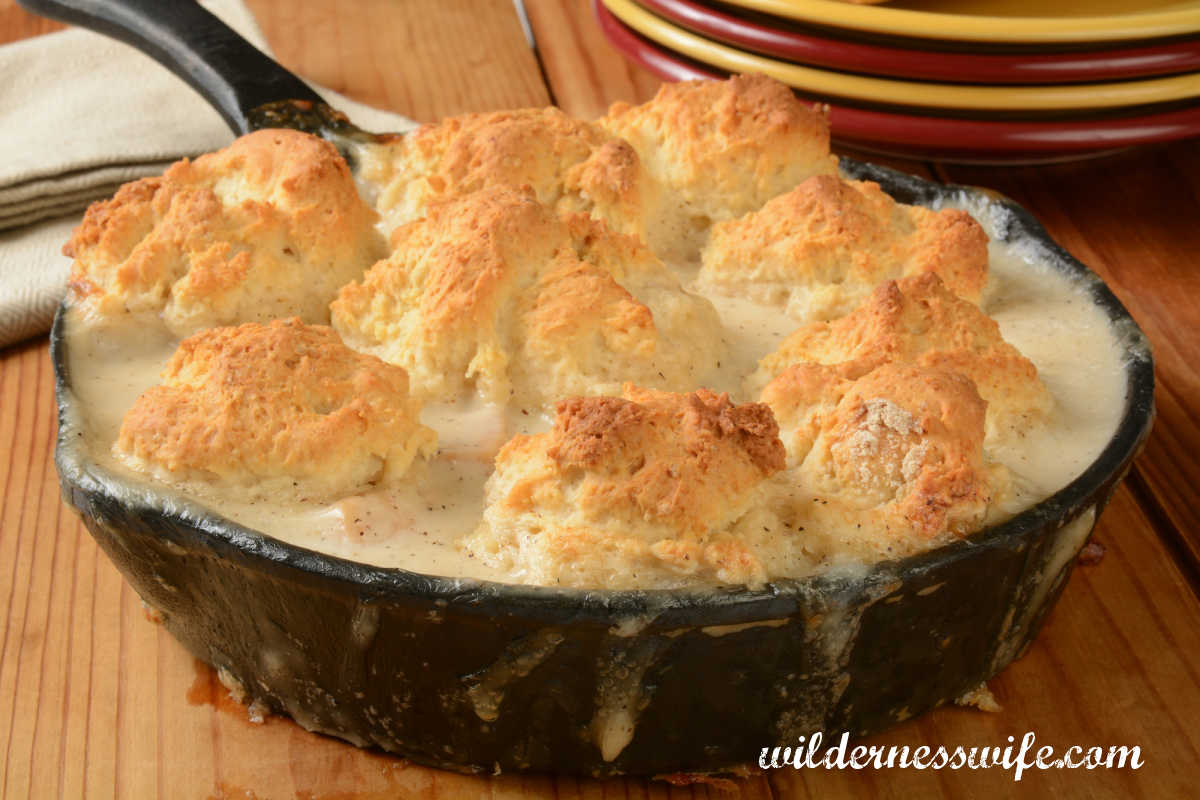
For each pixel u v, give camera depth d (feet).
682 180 2.29
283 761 1.97
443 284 2.06
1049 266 2.24
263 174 2.20
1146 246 2.60
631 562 1.85
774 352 2.12
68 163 2.59
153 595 1.99
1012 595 1.94
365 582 1.83
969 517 1.89
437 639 1.85
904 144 2.61
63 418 1.99
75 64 2.85
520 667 1.85
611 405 1.88
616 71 2.97
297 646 1.91
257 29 2.97
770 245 2.20
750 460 1.89
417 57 3.02
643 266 2.15
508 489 1.90
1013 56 2.52
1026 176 2.74
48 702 2.03
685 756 1.93
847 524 1.89
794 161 2.29
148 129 2.69
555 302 2.06
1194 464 2.28
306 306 2.15
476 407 2.05
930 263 2.17
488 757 1.93
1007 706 2.03
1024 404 2.03
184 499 1.90
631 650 1.84
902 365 1.97
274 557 1.85
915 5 2.67
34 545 2.19
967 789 1.96
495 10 3.16
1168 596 2.14
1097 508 1.95
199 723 2.00
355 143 2.33
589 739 1.90
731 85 2.31
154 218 2.16
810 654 1.87
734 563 1.83
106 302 2.11
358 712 1.93
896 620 1.88
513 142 2.23
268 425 1.94
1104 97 2.52
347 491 1.94
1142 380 2.06
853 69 2.56
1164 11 2.57
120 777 1.96
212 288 2.10
